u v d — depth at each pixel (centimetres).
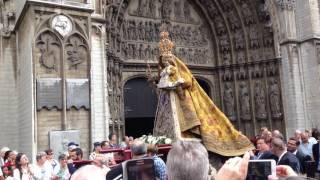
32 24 1562
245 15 2881
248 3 2866
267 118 2755
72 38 1642
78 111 1611
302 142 1391
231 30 2933
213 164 1305
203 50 2912
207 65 2906
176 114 1292
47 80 1563
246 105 2822
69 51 1623
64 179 1020
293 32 2661
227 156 1290
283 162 826
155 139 1247
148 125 2867
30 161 1533
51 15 1605
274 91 2720
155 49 2683
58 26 1612
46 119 1546
